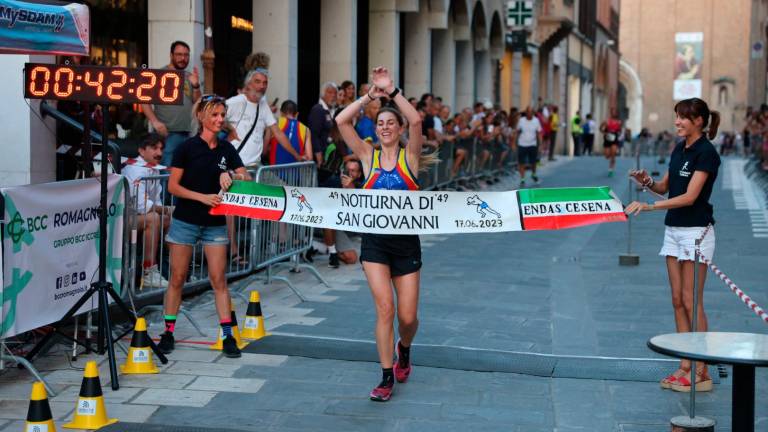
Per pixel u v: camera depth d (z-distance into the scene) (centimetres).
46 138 958
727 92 7231
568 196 667
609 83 6372
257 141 1080
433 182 1814
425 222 664
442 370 728
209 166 747
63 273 722
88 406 594
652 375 715
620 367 731
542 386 693
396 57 2025
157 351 730
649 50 7356
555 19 3684
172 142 1084
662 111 7362
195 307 936
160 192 883
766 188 2228
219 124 749
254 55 1088
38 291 691
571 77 4803
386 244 660
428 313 931
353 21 1753
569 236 1531
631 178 704
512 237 1523
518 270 1198
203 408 632
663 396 669
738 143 5431
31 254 679
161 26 1239
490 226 671
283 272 1145
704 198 668
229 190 719
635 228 1630
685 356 452
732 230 1566
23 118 930
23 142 933
